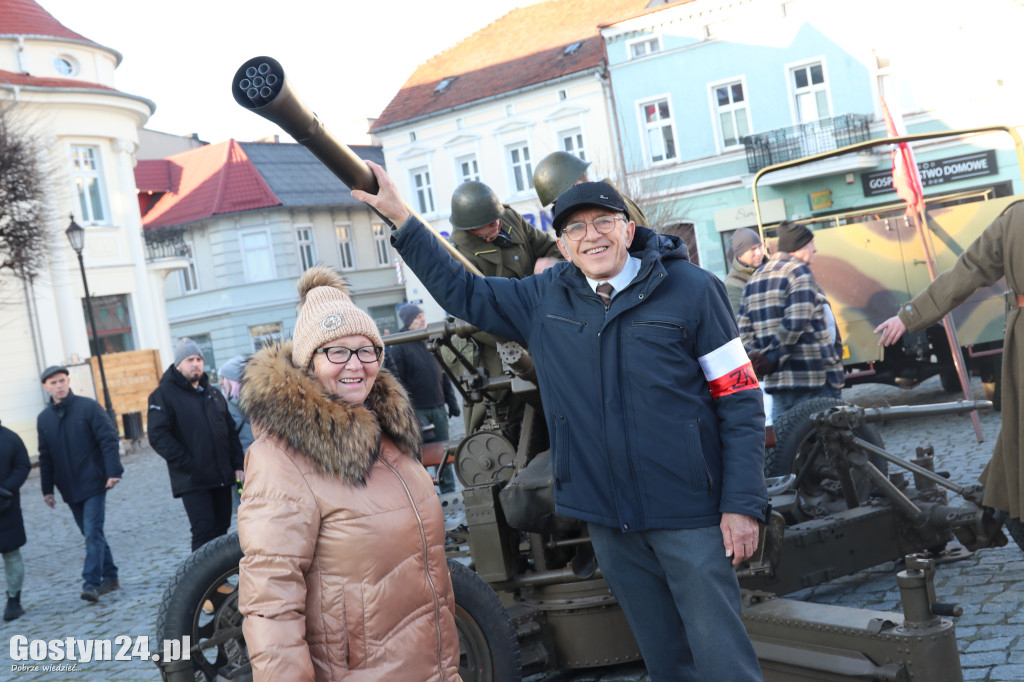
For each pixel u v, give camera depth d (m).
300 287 2.68
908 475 7.40
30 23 26.44
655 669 3.01
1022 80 24.33
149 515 12.24
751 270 7.84
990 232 4.20
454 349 4.09
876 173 26.58
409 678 2.33
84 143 26.95
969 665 3.80
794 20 27.09
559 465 2.95
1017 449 4.10
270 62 2.33
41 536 11.95
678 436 2.77
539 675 4.36
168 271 29.36
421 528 2.43
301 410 2.33
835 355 6.78
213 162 42.59
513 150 34.38
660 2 30.77
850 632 3.19
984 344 10.33
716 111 28.73
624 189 27.69
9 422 24.14
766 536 3.58
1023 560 4.94
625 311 2.81
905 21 25.50
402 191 36.81
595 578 4.04
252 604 2.23
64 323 25.78
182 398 7.07
